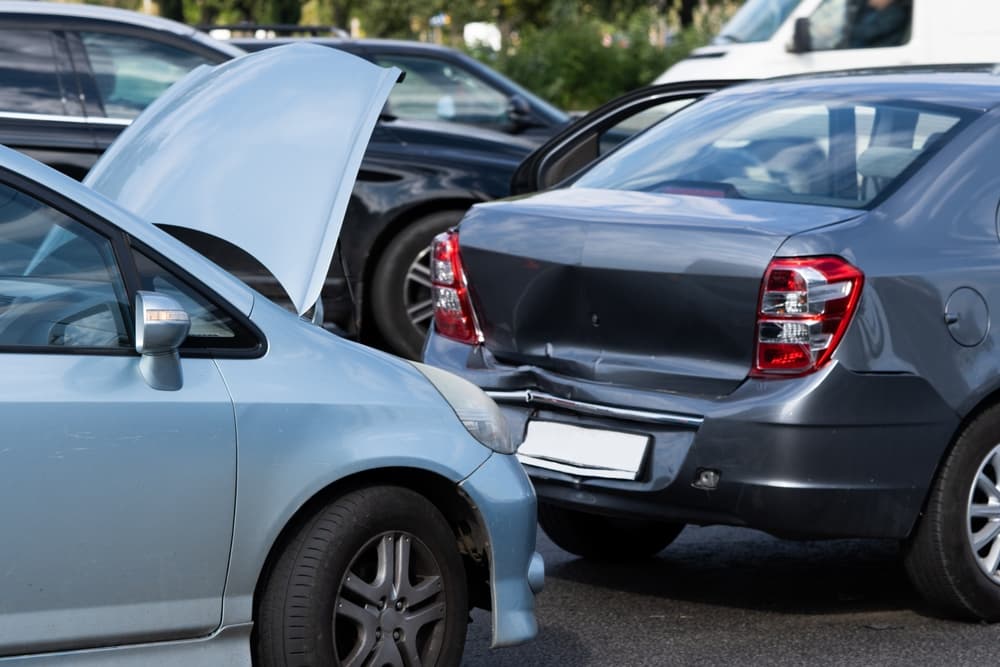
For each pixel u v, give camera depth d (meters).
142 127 6.77
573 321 7.30
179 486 5.24
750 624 7.46
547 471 7.31
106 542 5.13
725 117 8.27
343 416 5.59
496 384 7.54
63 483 5.04
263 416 5.41
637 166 8.16
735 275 6.83
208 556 5.32
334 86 6.57
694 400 6.92
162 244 5.46
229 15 42.84
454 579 5.88
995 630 7.41
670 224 7.07
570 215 7.40
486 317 7.68
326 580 5.53
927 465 7.01
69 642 5.12
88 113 12.30
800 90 8.27
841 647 7.14
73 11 12.46
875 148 7.57
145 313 5.11
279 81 6.60
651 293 7.02
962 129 7.56
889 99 7.88
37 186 5.29
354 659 5.64
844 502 6.82
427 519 5.78
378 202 12.98
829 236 6.89
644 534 8.48
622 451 7.09
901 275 6.95
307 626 5.50
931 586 7.28
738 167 7.79
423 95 18.14
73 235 5.30
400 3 59.19
